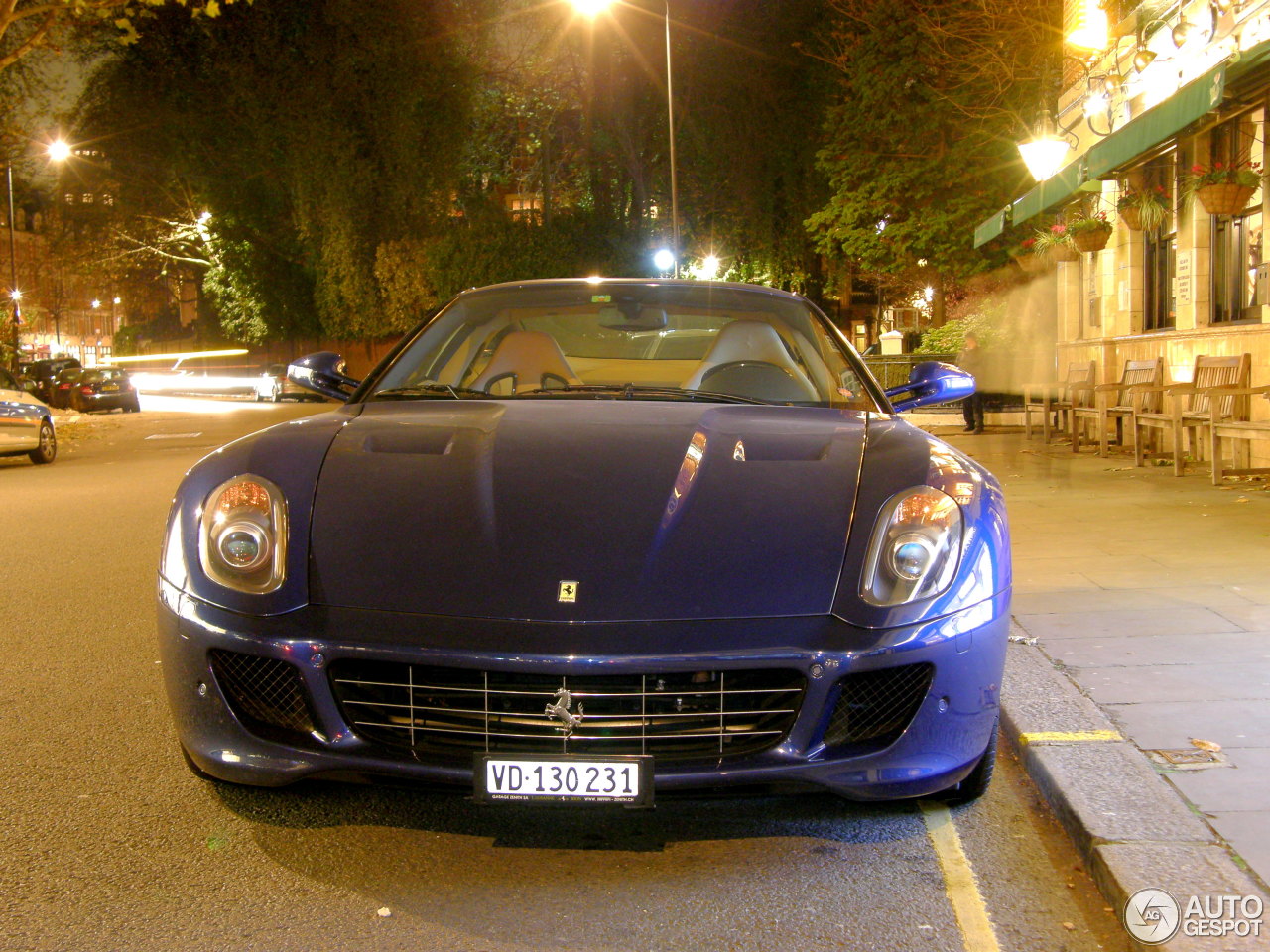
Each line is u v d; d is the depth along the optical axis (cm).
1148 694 368
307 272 4531
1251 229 970
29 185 4259
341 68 3559
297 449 316
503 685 257
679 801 258
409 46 3581
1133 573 558
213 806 301
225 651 270
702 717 257
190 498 296
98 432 2383
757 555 273
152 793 310
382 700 264
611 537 277
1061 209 1308
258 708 273
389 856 271
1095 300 1395
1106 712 351
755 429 336
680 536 278
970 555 278
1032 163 1166
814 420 351
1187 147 1073
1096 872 256
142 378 5731
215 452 322
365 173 3716
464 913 243
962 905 247
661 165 3850
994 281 2311
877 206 2398
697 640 254
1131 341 1236
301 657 259
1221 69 696
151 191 4322
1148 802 280
